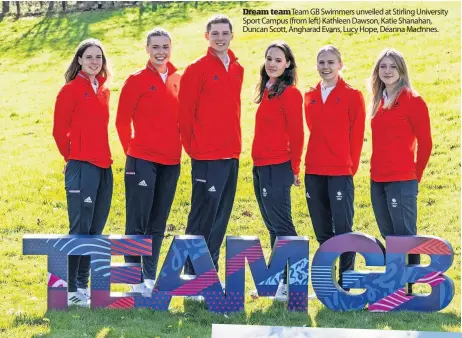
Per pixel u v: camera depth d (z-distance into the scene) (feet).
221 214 23.35
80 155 22.26
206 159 22.63
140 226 23.02
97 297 21.89
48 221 32.40
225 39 22.24
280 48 22.25
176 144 22.95
